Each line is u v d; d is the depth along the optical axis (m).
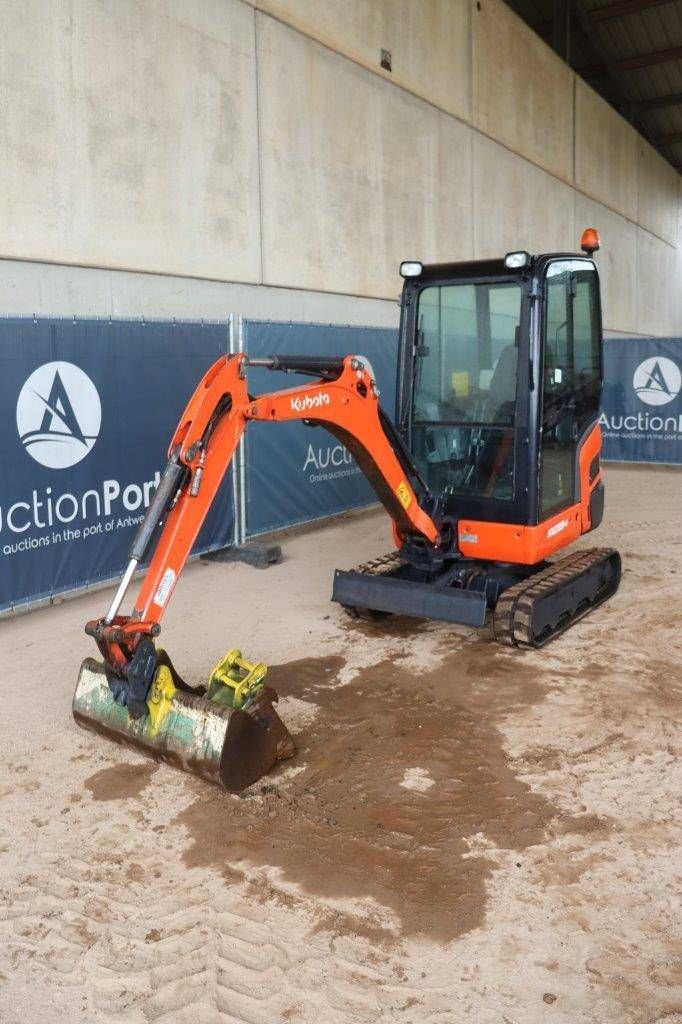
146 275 7.79
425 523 5.23
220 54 8.28
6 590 5.77
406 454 5.12
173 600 6.38
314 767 3.86
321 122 9.80
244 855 3.23
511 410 5.21
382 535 8.52
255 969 2.66
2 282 6.57
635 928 2.80
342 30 9.97
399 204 11.44
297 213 9.56
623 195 20.55
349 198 10.42
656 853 3.18
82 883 3.07
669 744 4.01
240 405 3.86
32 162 6.62
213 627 5.74
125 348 6.43
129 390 6.50
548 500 5.43
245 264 8.88
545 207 16.17
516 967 2.64
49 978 2.63
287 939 2.78
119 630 3.46
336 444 8.90
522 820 3.42
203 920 2.88
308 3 9.38
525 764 3.86
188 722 3.64
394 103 11.12
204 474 3.75
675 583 6.59
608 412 12.70
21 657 5.26
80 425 6.15
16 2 6.38
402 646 5.36
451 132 12.56
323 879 3.08
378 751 4.01
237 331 7.50
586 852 3.20
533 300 4.96
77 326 6.05
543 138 15.82
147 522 3.54
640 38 19.33
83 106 6.97
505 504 5.21
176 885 3.06
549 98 15.97
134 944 2.77
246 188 8.78
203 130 8.17
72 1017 2.48
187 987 2.59
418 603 5.19
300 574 7.08
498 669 4.95
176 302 8.13
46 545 6.00
